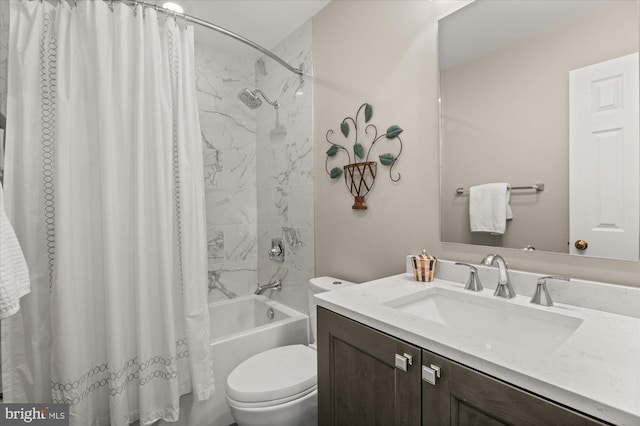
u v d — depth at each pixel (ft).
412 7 4.56
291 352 5.33
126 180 4.50
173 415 4.54
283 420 4.20
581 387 1.69
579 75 3.07
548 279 3.17
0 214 2.61
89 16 4.26
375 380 2.83
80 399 4.03
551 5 3.26
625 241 2.84
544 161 3.32
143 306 4.41
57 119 3.97
